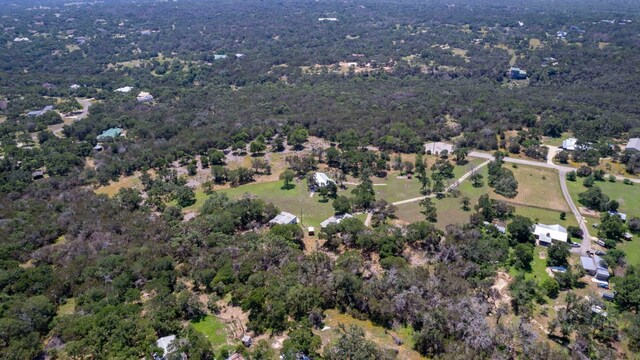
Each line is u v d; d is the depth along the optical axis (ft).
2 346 208.64
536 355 203.00
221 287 251.19
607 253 292.61
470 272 268.21
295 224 318.86
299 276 253.44
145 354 200.54
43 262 286.46
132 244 297.74
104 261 268.62
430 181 410.11
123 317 222.07
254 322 225.35
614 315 237.66
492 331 216.33
